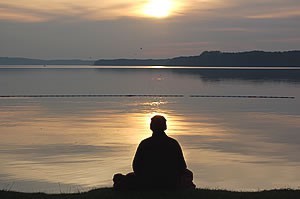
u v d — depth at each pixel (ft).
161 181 48.29
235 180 114.83
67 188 103.40
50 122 257.34
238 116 304.91
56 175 117.39
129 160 138.92
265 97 493.77
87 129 223.10
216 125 248.93
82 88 649.20
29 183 108.58
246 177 118.52
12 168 126.62
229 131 222.28
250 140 191.11
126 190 49.78
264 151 162.30
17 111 329.52
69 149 160.35
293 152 160.15
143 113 318.86
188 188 49.55
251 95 522.06
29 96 488.44
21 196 52.80
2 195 52.75
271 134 213.25
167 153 47.88
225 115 310.65
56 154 149.59
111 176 116.67
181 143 179.63
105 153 151.74
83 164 132.57
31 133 207.62
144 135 200.03
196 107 377.09
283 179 116.37
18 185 106.52
